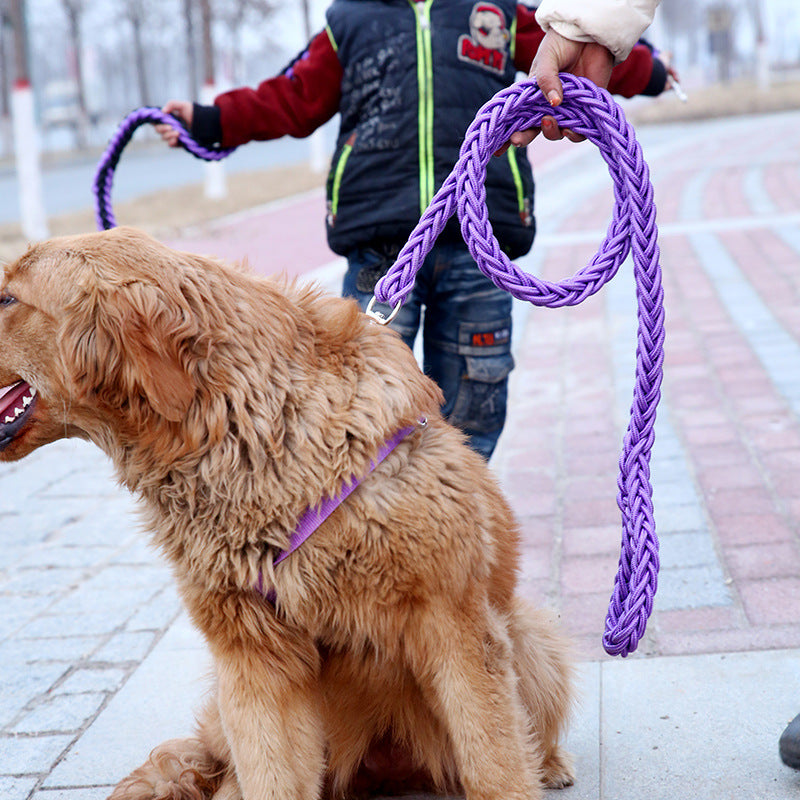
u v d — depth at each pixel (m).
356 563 2.37
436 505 2.39
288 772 2.48
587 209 15.40
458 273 3.52
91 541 5.01
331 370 2.44
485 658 2.48
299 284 2.68
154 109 3.68
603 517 4.67
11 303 2.44
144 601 4.27
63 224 17.14
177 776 2.67
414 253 2.56
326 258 12.58
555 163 23.53
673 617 3.65
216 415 2.33
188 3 42.31
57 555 4.86
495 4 3.49
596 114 2.51
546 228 13.84
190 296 2.34
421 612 2.41
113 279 2.29
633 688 3.22
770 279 9.44
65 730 3.32
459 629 2.43
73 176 31.48
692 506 4.65
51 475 6.14
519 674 2.79
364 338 2.54
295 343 2.45
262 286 2.50
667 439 5.61
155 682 3.56
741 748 2.85
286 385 2.38
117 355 2.29
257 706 2.48
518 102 2.55
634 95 3.95
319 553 2.36
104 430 2.46
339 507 2.35
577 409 6.39
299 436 2.35
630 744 2.94
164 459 2.38
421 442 2.47
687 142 27.23
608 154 2.55
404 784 2.93
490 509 2.63
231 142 3.76
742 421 5.77
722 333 7.79
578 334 8.41
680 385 6.61
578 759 2.92
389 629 2.44
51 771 3.09
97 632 4.01
